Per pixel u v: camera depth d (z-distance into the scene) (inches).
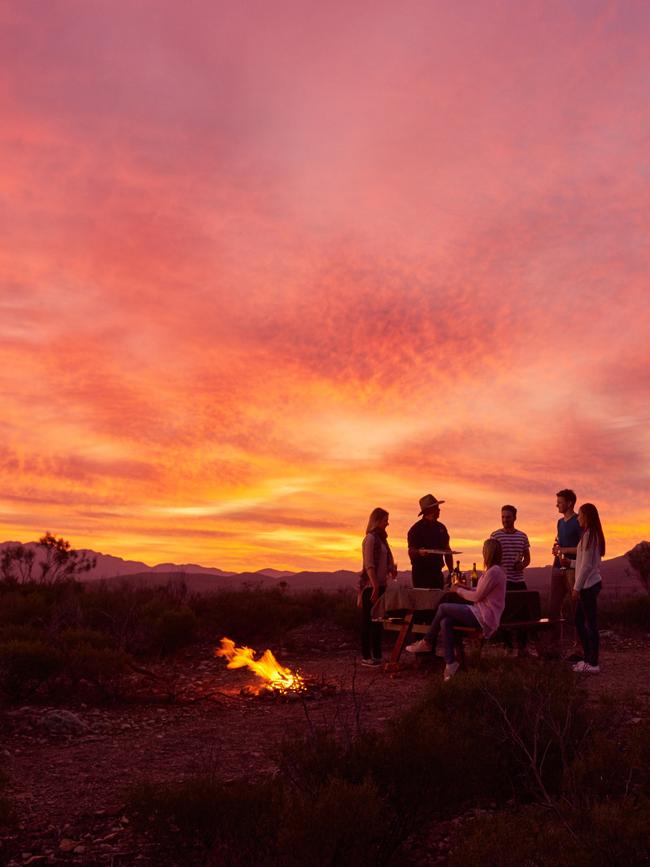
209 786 167.9
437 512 423.5
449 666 342.3
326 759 175.6
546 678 222.8
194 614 525.0
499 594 346.3
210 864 155.1
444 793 170.6
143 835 179.5
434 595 390.9
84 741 283.3
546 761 192.4
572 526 430.0
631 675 367.9
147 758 252.8
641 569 764.6
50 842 178.7
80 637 418.6
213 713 328.8
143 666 439.2
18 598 548.7
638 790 167.9
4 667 348.8
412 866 161.9
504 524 444.1
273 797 163.8
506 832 134.8
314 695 346.6
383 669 407.5
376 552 429.1
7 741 281.6
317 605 647.8
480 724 197.6
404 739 174.9
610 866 126.7
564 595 440.8
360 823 145.2
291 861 147.2
